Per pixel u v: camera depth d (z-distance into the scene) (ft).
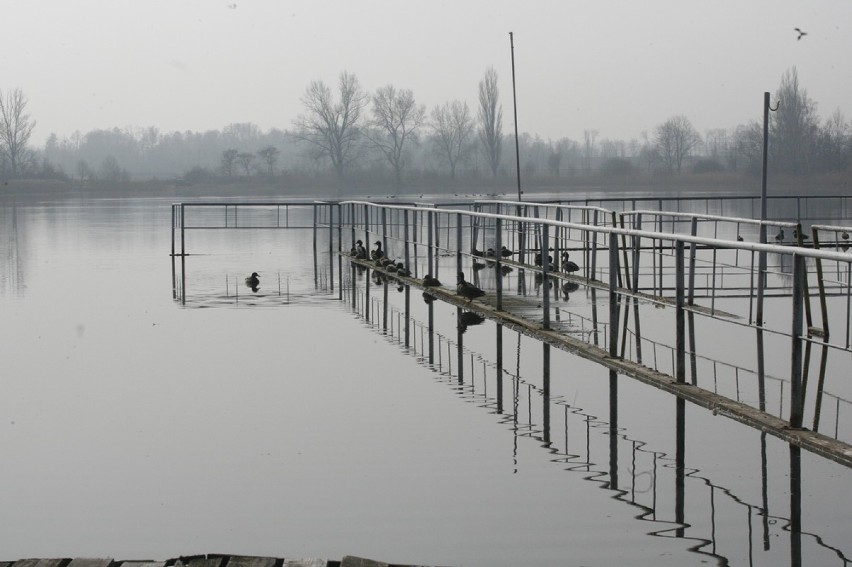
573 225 41.42
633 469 25.96
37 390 36.81
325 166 385.29
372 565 18.44
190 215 204.13
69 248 110.01
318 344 46.26
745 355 39.83
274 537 21.77
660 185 369.09
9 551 21.27
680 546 20.80
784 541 20.92
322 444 28.94
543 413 32.12
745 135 341.62
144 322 53.93
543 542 21.18
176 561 18.69
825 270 69.05
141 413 33.12
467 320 53.26
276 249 110.42
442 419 31.60
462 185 368.07
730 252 92.27
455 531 21.93
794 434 27.55
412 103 355.15
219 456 27.91
